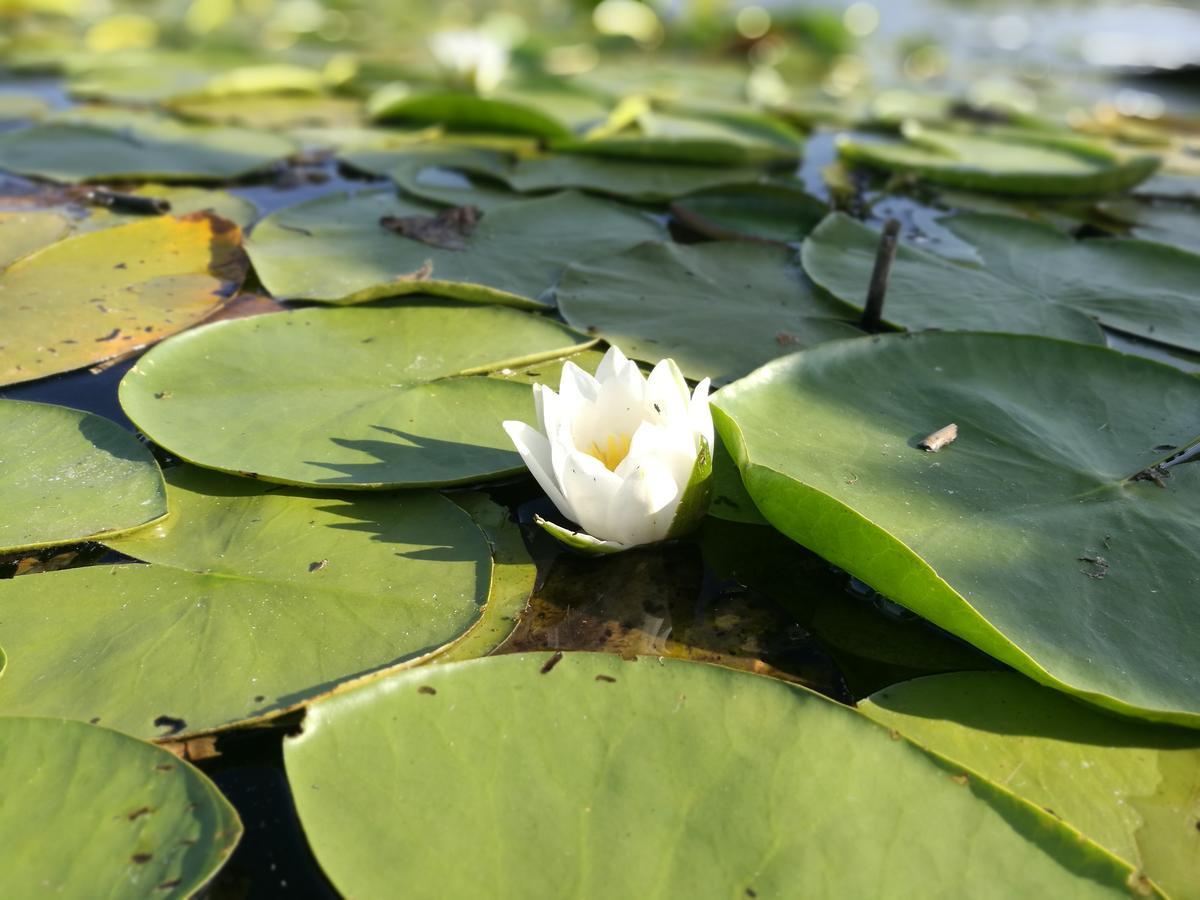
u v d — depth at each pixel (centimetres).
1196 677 31
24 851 25
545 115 87
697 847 26
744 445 36
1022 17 233
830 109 111
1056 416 42
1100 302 56
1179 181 84
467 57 103
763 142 90
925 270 59
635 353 48
